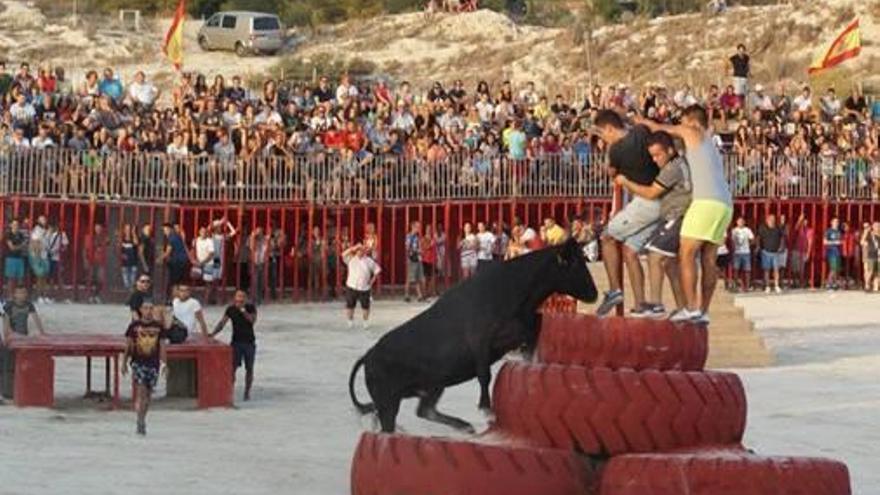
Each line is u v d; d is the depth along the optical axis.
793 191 59.34
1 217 50.81
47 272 50.00
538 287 24.88
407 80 82.31
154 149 53.03
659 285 23.05
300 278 53.72
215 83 58.00
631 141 22.83
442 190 55.66
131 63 81.88
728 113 62.06
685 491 21.08
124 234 50.41
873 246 58.16
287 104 57.69
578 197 56.47
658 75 82.56
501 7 97.25
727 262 57.88
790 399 37.41
